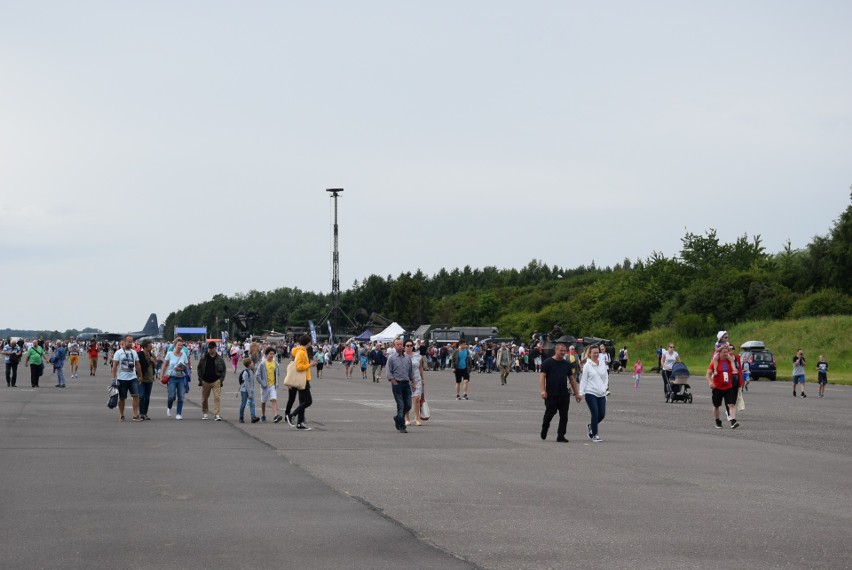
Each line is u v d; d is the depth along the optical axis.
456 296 173.88
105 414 26.19
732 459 16.77
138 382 24.19
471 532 9.75
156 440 19.12
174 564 8.14
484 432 21.95
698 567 8.27
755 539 9.55
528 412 29.23
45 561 8.21
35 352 41.50
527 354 76.75
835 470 15.33
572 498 12.12
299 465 15.27
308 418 25.84
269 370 24.20
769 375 59.91
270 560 8.34
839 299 87.88
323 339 128.25
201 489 12.57
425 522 10.30
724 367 23.69
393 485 13.12
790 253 108.75
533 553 8.77
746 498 12.27
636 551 8.90
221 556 8.48
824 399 38.66
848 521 10.66
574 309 116.19
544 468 15.22
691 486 13.33
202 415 26.17
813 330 80.19
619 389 46.56
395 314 168.75
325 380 55.41
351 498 11.92
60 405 29.64
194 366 77.81
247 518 10.43
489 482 13.52
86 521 10.16
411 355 24.02
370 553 8.68
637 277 114.00
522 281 188.50
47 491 12.26
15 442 18.48
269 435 20.59
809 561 8.57
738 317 94.06
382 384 49.69
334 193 116.75
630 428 23.55
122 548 8.79
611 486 13.24
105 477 13.62
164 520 10.26
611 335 105.75
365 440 19.67
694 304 96.44
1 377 51.78
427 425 23.95
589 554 8.74
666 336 94.12
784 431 22.92
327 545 9.02
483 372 74.31
